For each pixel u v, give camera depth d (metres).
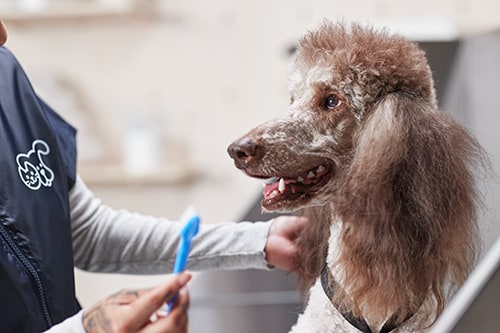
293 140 1.00
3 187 1.07
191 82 2.84
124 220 1.28
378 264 0.91
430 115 0.96
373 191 0.91
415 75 0.99
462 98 1.58
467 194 0.93
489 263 0.81
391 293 0.92
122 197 2.91
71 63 2.91
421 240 0.91
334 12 2.66
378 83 0.98
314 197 1.01
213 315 1.61
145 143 2.79
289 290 1.65
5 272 1.03
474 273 0.82
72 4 2.76
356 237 0.93
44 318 1.07
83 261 1.27
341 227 0.98
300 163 1.00
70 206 1.25
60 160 1.18
